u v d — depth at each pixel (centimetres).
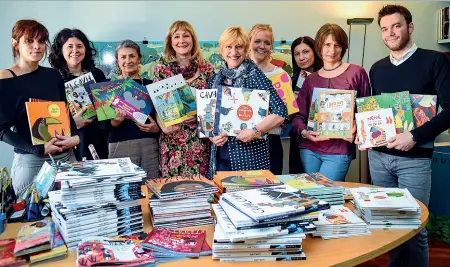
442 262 265
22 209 149
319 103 231
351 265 111
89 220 118
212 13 321
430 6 352
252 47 254
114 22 307
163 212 132
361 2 341
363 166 355
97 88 225
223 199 131
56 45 249
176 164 237
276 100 205
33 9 292
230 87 203
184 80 226
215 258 111
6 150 291
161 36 315
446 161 306
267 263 109
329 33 229
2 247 116
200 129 208
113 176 121
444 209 311
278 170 252
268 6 328
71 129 202
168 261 110
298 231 111
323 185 155
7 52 290
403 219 137
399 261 193
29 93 193
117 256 107
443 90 193
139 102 228
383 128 200
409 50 203
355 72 229
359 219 134
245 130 199
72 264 108
